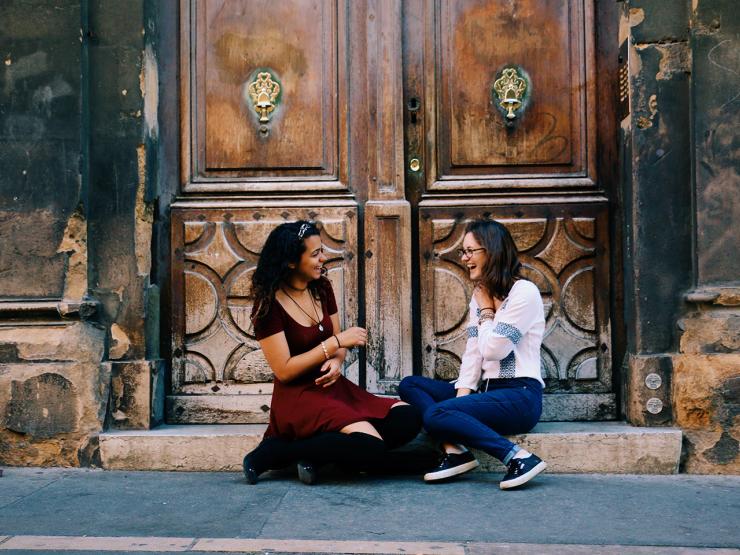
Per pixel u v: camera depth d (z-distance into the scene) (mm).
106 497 2889
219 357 3717
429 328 3715
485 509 2697
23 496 2916
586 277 3686
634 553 2242
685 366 3357
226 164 3797
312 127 3787
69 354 3451
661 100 3488
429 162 3756
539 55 3762
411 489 2980
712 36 3439
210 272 3746
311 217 3748
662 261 3465
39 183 3535
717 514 2650
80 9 3555
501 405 3094
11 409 3430
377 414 3146
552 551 2256
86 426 3418
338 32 3779
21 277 3521
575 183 3707
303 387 3127
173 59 3783
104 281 3557
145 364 3498
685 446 3324
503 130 3766
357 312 3717
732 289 3359
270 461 3104
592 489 2992
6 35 3572
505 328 3074
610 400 3650
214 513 2658
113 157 3582
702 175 3416
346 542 2330
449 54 3775
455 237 3729
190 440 3359
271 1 3797
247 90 3799
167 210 3758
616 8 3727
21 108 3553
